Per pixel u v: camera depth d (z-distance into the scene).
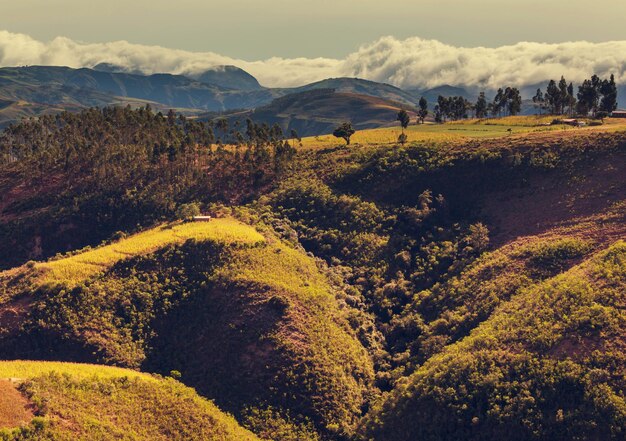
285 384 114.44
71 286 131.62
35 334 122.44
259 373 116.50
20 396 89.19
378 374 122.81
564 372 97.94
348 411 113.31
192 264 142.38
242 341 122.19
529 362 102.50
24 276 138.88
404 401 107.94
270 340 121.12
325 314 131.00
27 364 108.50
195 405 103.75
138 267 141.12
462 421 99.44
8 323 124.56
